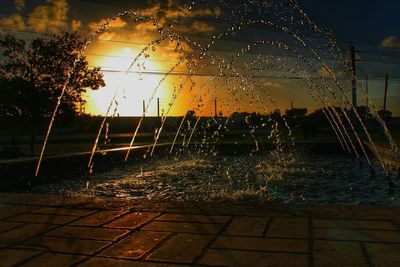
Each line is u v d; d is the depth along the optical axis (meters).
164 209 3.98
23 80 16.03
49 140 30.42
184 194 6.78
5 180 7.70
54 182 8.55
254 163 11.81
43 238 3.13
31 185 8.17
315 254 2.64
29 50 16.25
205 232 3.19
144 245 2.91
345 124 30.53
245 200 6.11
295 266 2.45
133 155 13.53
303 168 10.34
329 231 3.13
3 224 3.57
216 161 12.62
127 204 4.25
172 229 3.29
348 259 2.54
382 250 2.69
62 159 9.58
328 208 3.90
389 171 9.57
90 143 26.47
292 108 44.31
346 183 7.78
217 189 7.23
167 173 9.72
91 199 4.56
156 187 7.64
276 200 6.11
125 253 2.75
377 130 37.75
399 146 13.88
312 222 3.40
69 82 16.67
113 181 8.55
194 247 2.84
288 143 16.48
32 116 16.42
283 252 2.70
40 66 16.36
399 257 2.56
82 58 16.83
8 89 15.85
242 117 33.66
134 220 3.60
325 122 37.97
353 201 6.04
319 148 15.95
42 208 4.15
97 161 11.31
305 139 25.36
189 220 3.56
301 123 27.36
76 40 16.64
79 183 8.36
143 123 45.34
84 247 2.89
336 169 10.09
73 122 17.92
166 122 44.41
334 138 26.23
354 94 20.94
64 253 2.78
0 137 36.59
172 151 16.52
